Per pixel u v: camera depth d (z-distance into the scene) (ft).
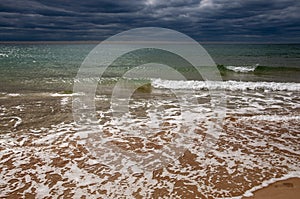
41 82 37.60
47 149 15.79
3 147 15.92
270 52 98.02
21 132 18.39
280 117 22.27
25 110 23.63
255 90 33.83
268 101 27.89
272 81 39.78
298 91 33.24
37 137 17.60
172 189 11.59
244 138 17.78
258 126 20.16
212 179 12.45
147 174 12.96
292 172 13.07
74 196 11.04
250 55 84.53
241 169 13.43
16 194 11.17
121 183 12.10
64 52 99.76
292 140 17.42
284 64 59.26
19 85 35.24
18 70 48.55
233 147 16.29
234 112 23.71
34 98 28.12
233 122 21.06
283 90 33.91
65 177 12.62
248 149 15.98
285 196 10.94
